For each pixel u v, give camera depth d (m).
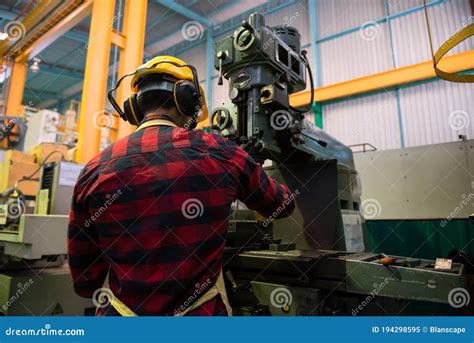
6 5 4.79
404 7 4.24
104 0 2.90
